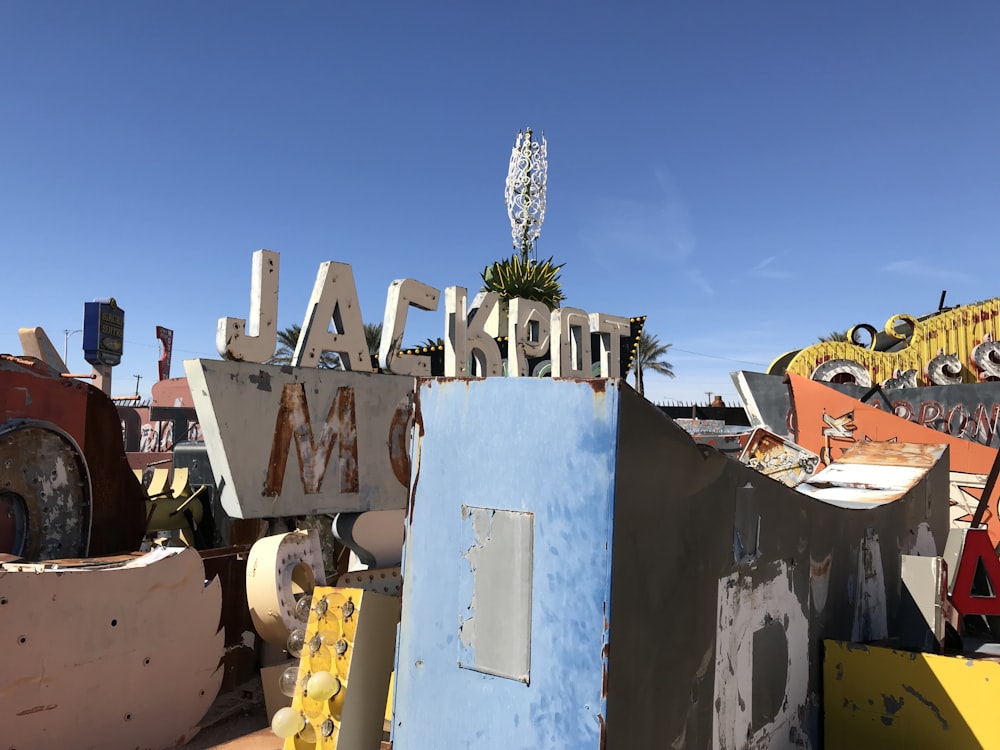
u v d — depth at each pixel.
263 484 5.69
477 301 7.97
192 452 7.67
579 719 2.23
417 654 2.73
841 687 3.82
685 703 2.60
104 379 12.46
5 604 3.83
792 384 11.52
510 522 2.49
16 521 5.20
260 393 5.74
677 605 2.57
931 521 6.12
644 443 2.40
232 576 5.41
